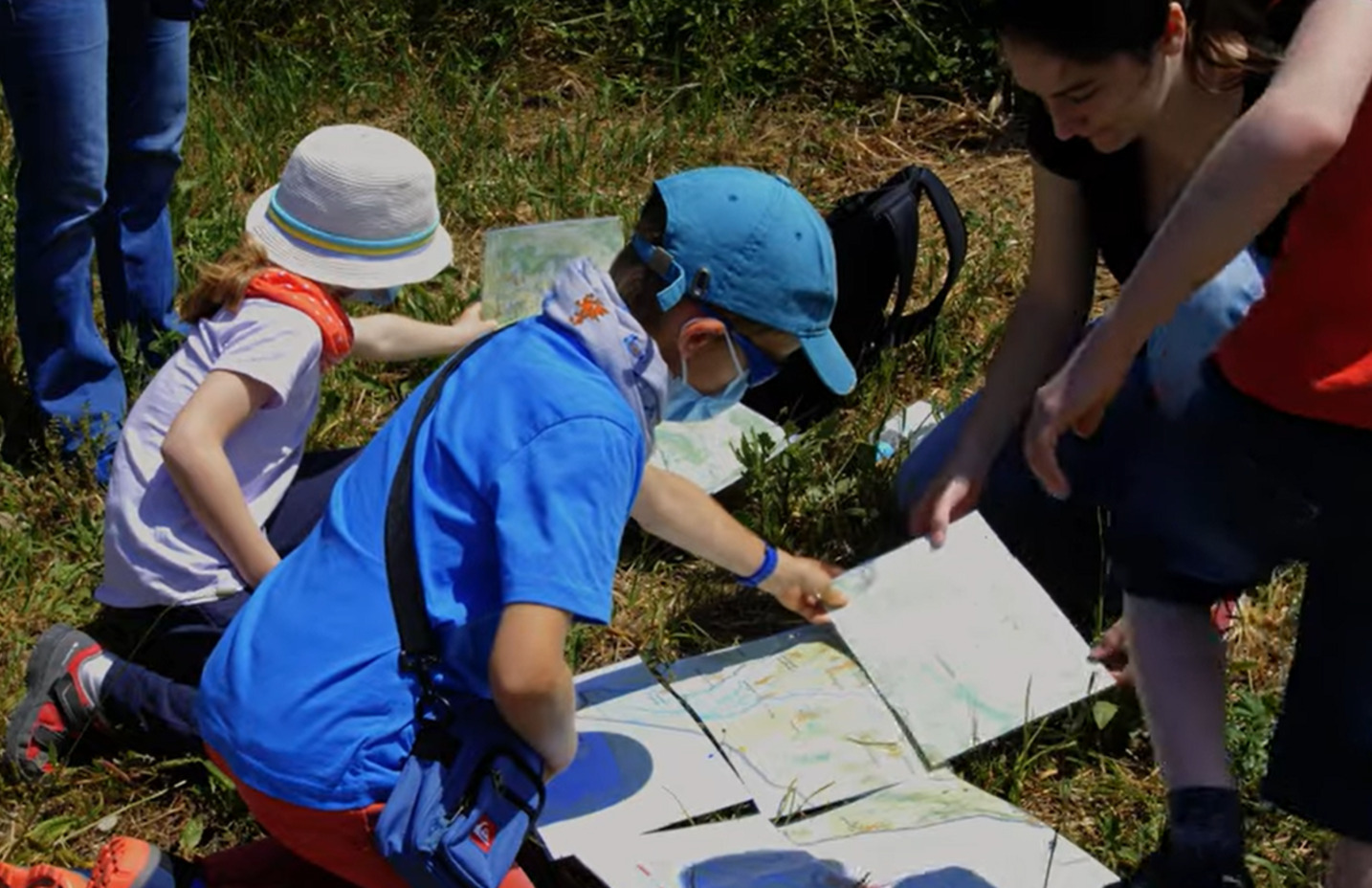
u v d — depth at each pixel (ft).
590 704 9.71
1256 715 9.61
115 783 9.54
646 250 7.47
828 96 17.69
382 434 7.85
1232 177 6.37
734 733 9.55
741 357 7.55
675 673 10.01
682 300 7.40
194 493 9.40
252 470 9.85
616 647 10.64
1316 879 8.81
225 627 9.78
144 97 12.23
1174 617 8.02
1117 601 10.59
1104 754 9.78
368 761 7.38
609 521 7.23
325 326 9.82
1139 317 6.68
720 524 9.41
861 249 12.51
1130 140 8.20
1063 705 9.67
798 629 10.37
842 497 11.48
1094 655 9.98
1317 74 6.33
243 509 9.48
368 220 9.86
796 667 10.03
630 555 11.37
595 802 8.99
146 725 9.54
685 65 18.17
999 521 10.78
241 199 15.99
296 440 10.02
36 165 11.42
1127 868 9.04
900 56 17.74
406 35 18.62
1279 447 7.22
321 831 7.52
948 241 12.98
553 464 7.15
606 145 16.51
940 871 8.54
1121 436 9.55
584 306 7.42
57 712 9.59
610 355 7.36
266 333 9.61
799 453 11.48
